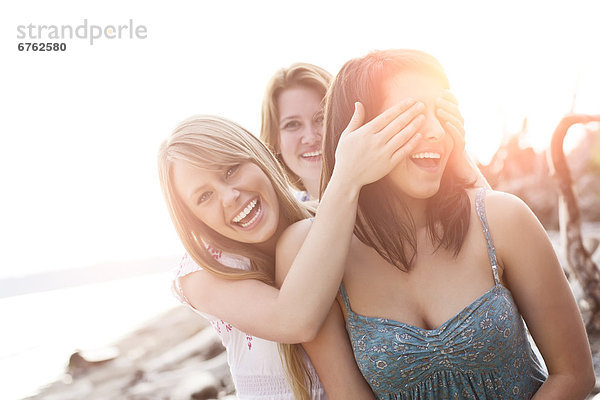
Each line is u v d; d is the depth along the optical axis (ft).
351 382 5.35
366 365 5.13
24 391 20.63
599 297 14.34
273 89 9.67
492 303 4.92
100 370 21.91
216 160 5.62
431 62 4.98
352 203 4.96
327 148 5.38
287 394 6.25
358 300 5.24
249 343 6.32
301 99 9.53
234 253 6.02
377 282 5.23
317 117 9.52
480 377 4.95
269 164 6.06
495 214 5.11
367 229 5.31
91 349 23.76
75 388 20.45
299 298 5.04
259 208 5.80
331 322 5.41
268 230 5.76
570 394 5.04
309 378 5.92
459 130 4.89
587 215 28.12
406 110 4.81
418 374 4.99
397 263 5.16
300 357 5.89
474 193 5.27
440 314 5.04
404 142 4.76
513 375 5.02
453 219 5.12
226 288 5.82
